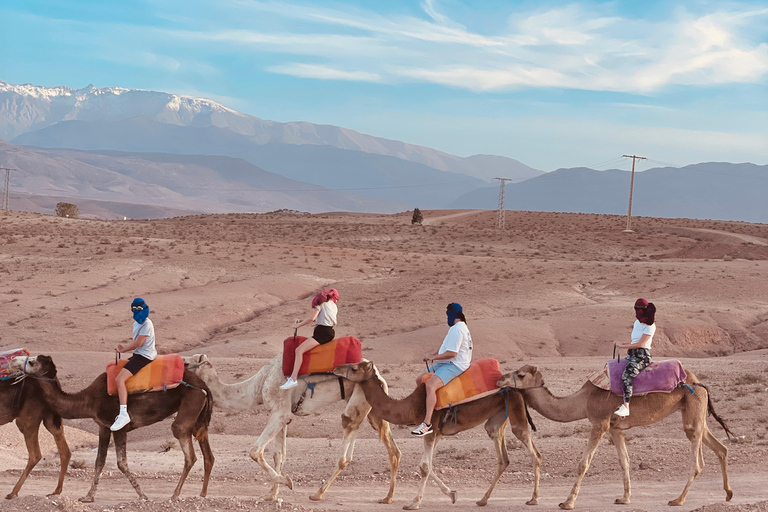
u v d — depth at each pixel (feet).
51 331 148.15
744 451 53.98
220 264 220.64
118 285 190.70
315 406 41.91
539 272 228.22
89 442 74.90
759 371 103.91
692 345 150.71
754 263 258.16
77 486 47.52
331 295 42.06
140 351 40.29
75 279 193.67
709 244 341.00
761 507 33.32
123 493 44.83
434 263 243.60
